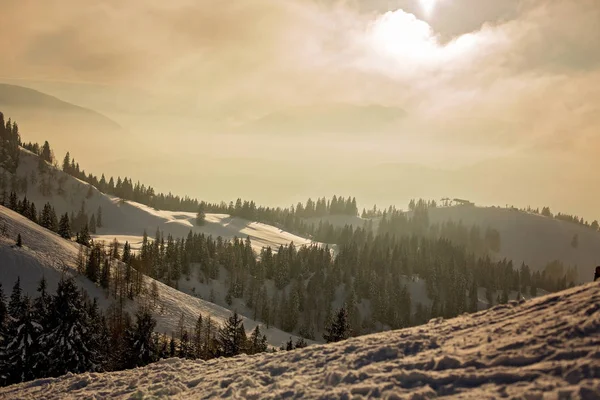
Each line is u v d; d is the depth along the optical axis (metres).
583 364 9.33
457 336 13.30
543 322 12.10
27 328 36.91
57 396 16.44
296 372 13.86
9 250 89.44
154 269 132.38
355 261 162.75
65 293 38.00
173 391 14.62
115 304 85.25
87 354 38.66
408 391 10.37
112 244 157.25
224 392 13.41
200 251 154.50
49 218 139.88
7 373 36.12
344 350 14.72
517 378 9.67
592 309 11.68
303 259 162.75
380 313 138.88
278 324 130.38
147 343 42.59
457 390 9.94
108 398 15.28
